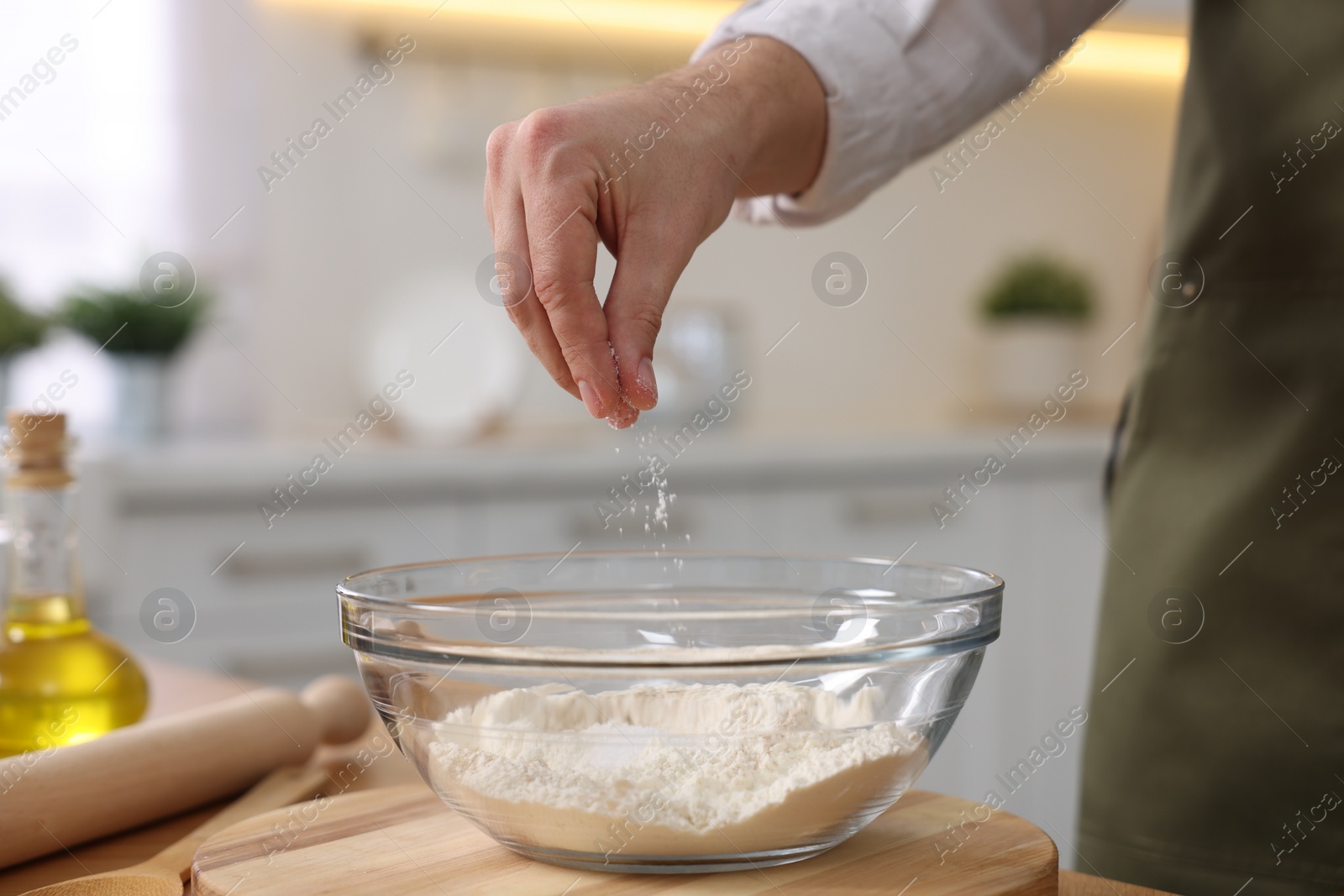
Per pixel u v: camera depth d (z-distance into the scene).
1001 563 2.19
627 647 0.55
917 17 0.77
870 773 0.50
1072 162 2.89
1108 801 0.85
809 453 2.03
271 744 0.71
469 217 2.43
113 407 2.04
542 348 0.62
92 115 2.17
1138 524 0.85
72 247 2.17
